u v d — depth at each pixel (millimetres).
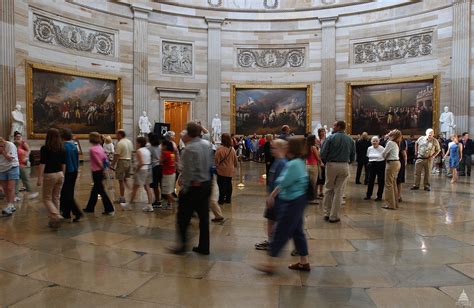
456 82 20328
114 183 12883
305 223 7480
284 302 3996
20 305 3912
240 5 25609
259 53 25734
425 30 21703
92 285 4430
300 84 25312
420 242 6164
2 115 16531
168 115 27656
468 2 19906
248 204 9453
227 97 25703
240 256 5492
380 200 9984
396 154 8719
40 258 5352
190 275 4750
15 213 8156
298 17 25188
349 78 24328
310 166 9367
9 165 7957
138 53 23172
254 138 24688
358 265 5105
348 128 24141
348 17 24250
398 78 22641
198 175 5426
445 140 17594
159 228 7031
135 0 22953
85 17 20953
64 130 7602
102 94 21844
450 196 10477
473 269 4945
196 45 25172
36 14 18516
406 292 4238
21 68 17703
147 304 3951
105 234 6613
